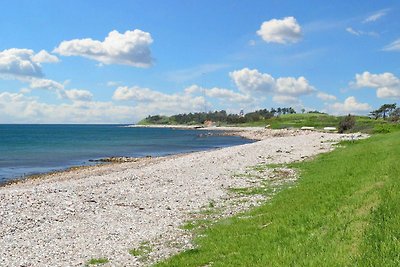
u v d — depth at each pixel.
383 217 13.34
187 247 17.84
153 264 15.98
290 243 14.66
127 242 18.92
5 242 19.08
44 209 25.20
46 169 58.31
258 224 19.53
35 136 174.62
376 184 19.70
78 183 35.38
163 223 22.08
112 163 64.38
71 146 111.44
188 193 30.03
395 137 54.06
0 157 77.38
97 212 24.67
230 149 66.12
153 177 37.66
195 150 94.38
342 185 23.14
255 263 13.64
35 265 16.12
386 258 10.36
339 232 13.61
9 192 30.34
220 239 18.05
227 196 28.72
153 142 131.00
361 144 54.88
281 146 66.44
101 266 15.95
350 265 10.57
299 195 24.09
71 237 19.81
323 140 76.12
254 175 37.62
